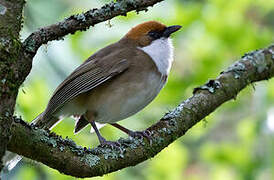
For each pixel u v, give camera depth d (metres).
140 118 12.55
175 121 7.89
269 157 12.05
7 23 5.45
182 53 13.55
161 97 12.91
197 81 13.07
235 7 13.55
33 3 13.27
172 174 12.44
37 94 11.66
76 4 13.72
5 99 5.40
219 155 12.43
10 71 5.41
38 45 6.16
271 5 13.64
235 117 14.64
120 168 7.02
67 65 12.27
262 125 12.09
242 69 9.11
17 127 5.98
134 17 13.09
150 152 7.39
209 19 13.33
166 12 13.52
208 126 13.63
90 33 12.88
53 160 6.30
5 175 11.55
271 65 9.49
